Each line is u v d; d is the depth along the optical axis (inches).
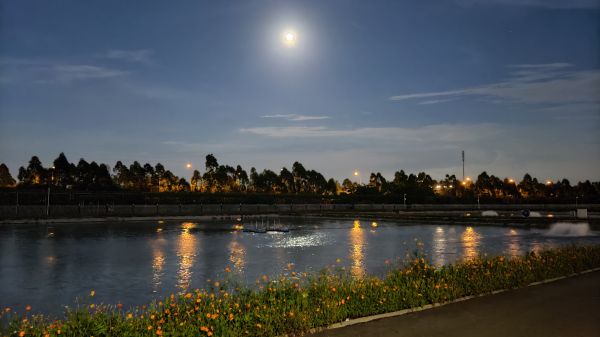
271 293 357.4
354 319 337.7
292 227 1777.8
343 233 1475.1
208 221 2228.1
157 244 1128.8
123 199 3019.2
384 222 2118.6
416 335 299.9
